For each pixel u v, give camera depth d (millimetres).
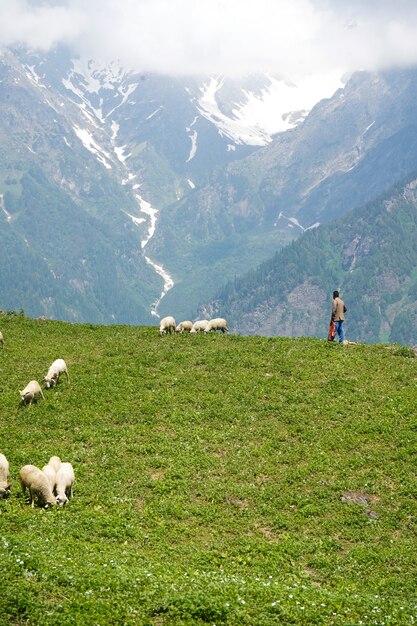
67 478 26141
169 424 34125
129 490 27531
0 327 50375
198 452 31344
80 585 17953
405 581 22312
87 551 21047
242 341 47219
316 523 26203
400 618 18188
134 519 24984
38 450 30719
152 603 17344
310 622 17328
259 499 27578
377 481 29234
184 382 39250
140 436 32812
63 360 41188
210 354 43844
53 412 35156
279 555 23297
